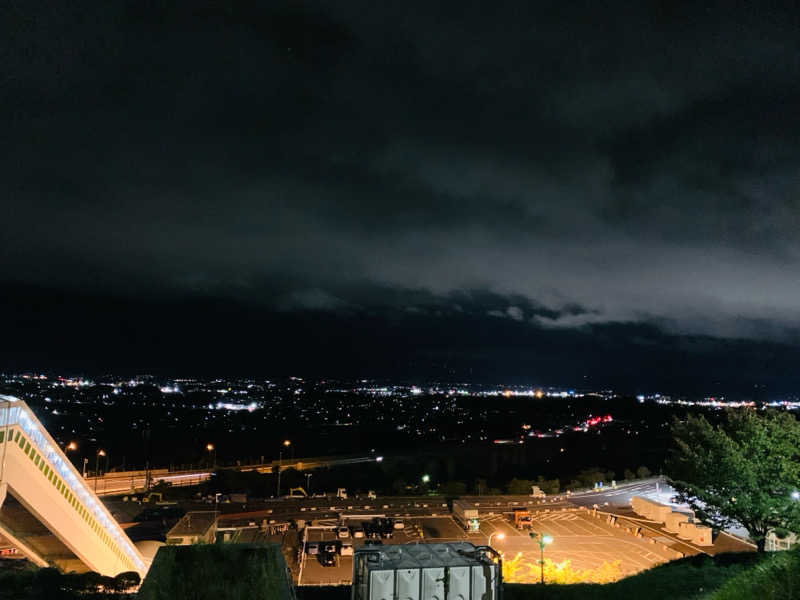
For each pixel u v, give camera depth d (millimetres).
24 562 24547
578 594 17203
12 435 22359
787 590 10469
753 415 21219
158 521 56656
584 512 67562
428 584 9547
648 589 17406
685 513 57562
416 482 95250
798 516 18938
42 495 24484
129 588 19062
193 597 7625
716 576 17953
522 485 84250
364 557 9945
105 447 127000
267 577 7957
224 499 71938
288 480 92000
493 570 9750
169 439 143750
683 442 21672
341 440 157375
